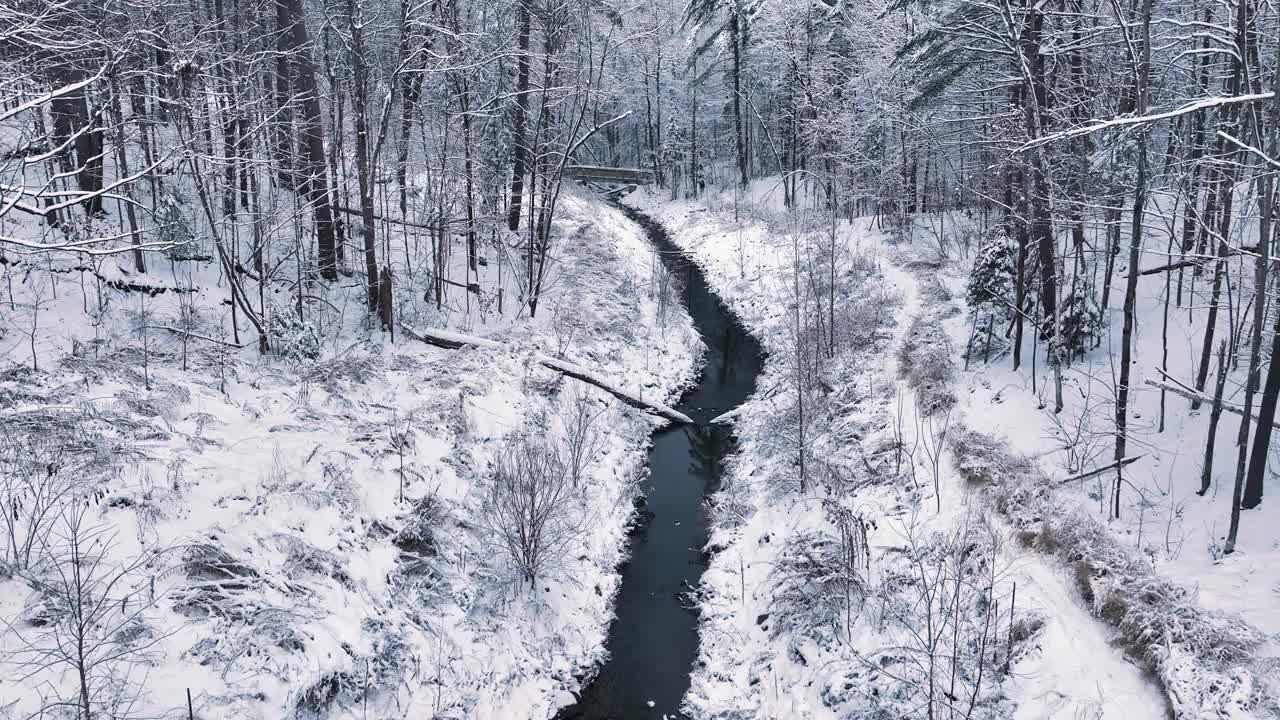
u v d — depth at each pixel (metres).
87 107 11.95
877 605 8.73
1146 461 9.70
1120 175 9.82
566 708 8.53
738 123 40.62
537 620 9.50
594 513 11.91
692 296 27.12
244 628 7.14
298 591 7.84
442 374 13.95
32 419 8.55
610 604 10.43
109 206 14.93
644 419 16.31
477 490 10.97
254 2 15.73
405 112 18.23
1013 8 12.09
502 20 20.22
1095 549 8.13
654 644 9.72
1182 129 9.96
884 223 28.33
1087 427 10.60
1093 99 11.62
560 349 17.17
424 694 7.88
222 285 14.92
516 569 9.87
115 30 9.17
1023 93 13.20
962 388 13.34
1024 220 12.49
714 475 14.38
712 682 8.93
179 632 6.77
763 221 31.84
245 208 16.95
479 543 10.09
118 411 9.40
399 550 9.19
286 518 8.62
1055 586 8.18
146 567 7.18
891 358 16.02
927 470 11.15
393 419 11.71
